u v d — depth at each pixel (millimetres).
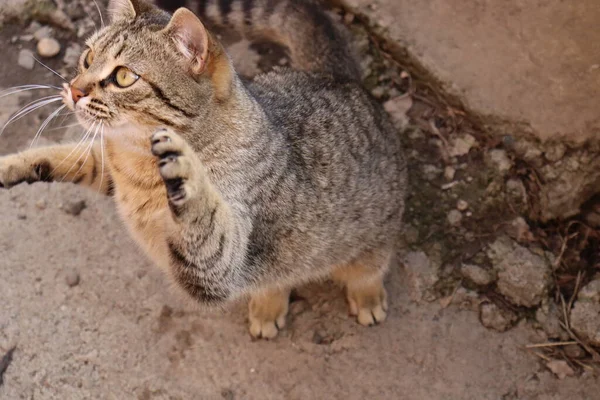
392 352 1238
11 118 1332
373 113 1239
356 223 1195
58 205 1286
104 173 1169
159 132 975
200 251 1030
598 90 1299
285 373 1221
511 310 1265
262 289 1174
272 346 1234
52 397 1188
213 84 1061
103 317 1232
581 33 1328
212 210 1017
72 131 1327
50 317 1226
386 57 1385
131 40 1051
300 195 1134
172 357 1219
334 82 1248
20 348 1206
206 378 1211
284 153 1122
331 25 1323
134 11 1079
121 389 1198
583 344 1248
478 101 1318
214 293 1081
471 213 1306
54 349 1210
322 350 1237
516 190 1310
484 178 1314
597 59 1313
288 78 1235
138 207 1099
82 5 1404
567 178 1290
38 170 1150
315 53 1299
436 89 1347
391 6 1372
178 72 1047
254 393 1208
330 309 1263
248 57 1393
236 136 1078
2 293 1233
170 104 1046
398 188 1241
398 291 1276
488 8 1357
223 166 1075
